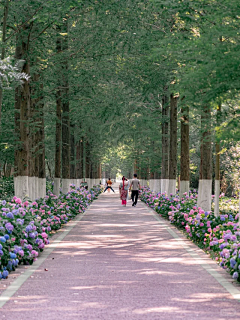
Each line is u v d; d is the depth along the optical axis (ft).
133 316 21.91
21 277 31.09
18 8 55.88
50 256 40.09
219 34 37.40
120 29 68.95
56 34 65.72
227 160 143.23
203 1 42.98
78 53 73.00
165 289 27.66
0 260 31.27
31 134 73.00
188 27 50.70
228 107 47.75
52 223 57.06
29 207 46.19
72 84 81.71
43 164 82.43
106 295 26.09
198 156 170.19
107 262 37.04
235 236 35.78
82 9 67.77
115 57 75.87
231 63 34.60
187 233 54.75
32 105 72.64
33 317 21.75
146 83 77.20
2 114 72.54
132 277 31.17
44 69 71.97
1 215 36.73
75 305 23.94
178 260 38.17
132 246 46.19
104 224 68.33
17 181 63.87
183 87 40.75
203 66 36.17
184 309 23.25
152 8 63.62
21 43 61.72
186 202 71.82
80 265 35.70
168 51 42.75
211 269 34.22
